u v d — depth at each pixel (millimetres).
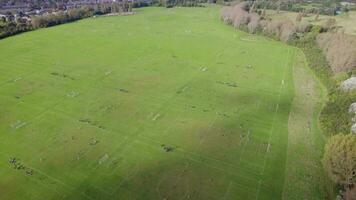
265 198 51219
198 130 68812
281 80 96125
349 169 49594
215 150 62469
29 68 100312
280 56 118375
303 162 59656
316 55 114438
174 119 72812
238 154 61469
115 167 57250
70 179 54406
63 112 74812
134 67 103125
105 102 79688
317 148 63688
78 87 87750
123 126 69500
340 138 53781
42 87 87312
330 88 88688
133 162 58594
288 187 53562
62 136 65750
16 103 78688
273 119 74000
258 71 102688
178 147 63000
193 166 57938
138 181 54125
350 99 74688
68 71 98500
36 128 68438
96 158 59438
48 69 99750
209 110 77250
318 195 51875
